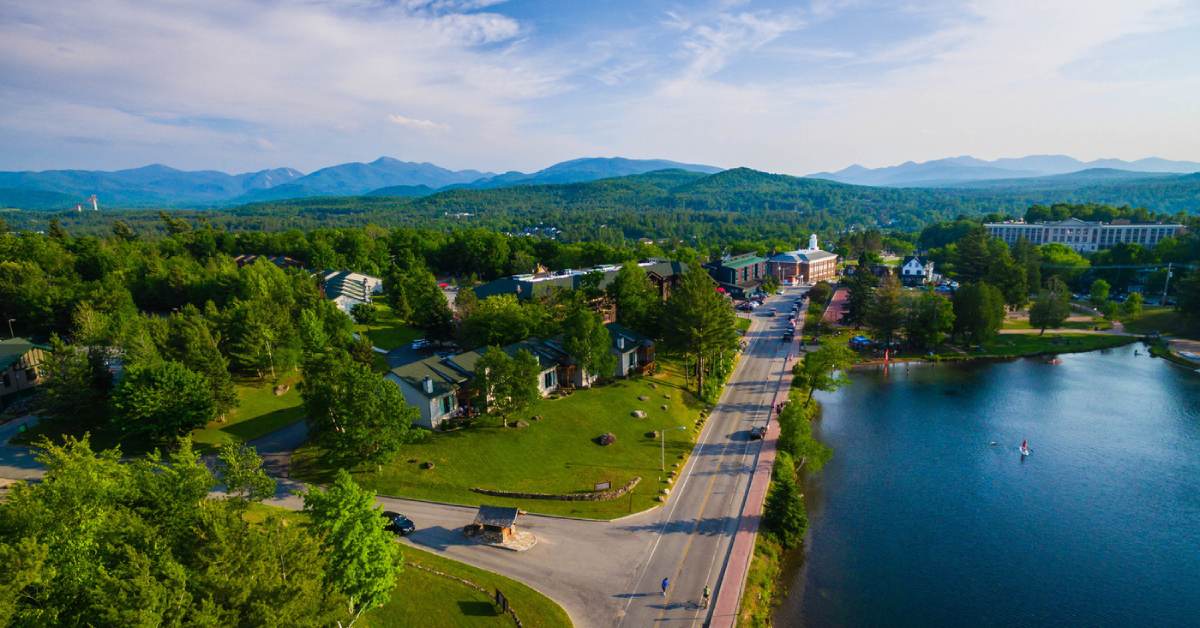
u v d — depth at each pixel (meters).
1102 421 97.12
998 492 74.75
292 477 67.38
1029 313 159.25
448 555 55.41
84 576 32.47
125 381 70.12
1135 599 56.03
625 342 104.50
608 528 61.44
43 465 66.38
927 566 60.41
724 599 51.09
